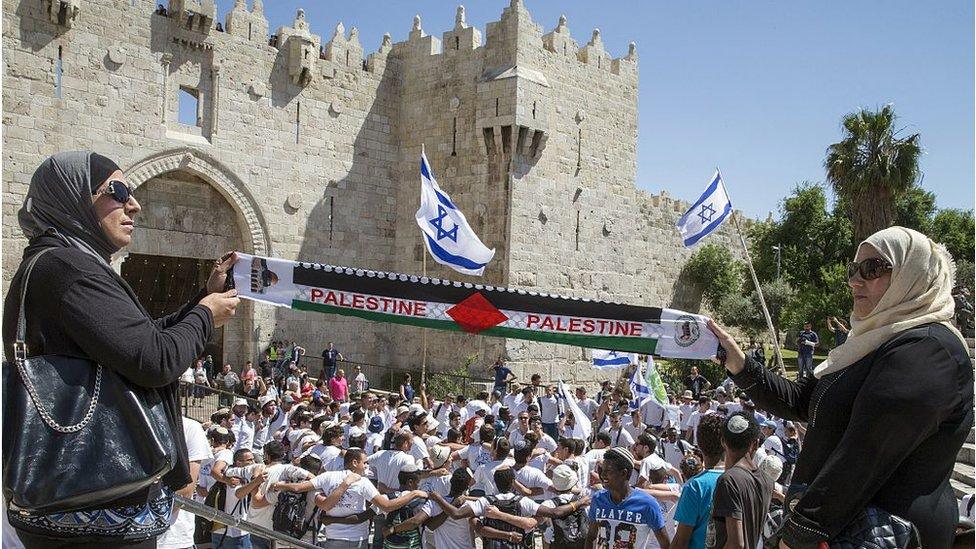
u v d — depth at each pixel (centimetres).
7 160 2934
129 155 3241
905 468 323
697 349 480
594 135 4150
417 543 1161
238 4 3572
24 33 2983
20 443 264
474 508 1109
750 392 469
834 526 312
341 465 1344
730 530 598
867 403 310
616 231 4278
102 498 275
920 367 309
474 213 3831
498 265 3738
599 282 4162
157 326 323
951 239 5900
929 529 319
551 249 3903
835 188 3703
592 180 4134
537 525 1145
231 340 3588
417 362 3947
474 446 1498
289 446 1706
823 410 354
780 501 1022
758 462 1102
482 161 3819
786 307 5112
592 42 4162
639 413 2070
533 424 1783
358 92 3978
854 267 358
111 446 274
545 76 3881
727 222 5631
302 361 3503
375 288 471
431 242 2602
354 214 3947
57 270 282
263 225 3638
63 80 3072
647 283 4797
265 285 452
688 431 2117
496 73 3778
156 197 3409
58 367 276
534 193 3822
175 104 3397
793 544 325
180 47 3406
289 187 3722
